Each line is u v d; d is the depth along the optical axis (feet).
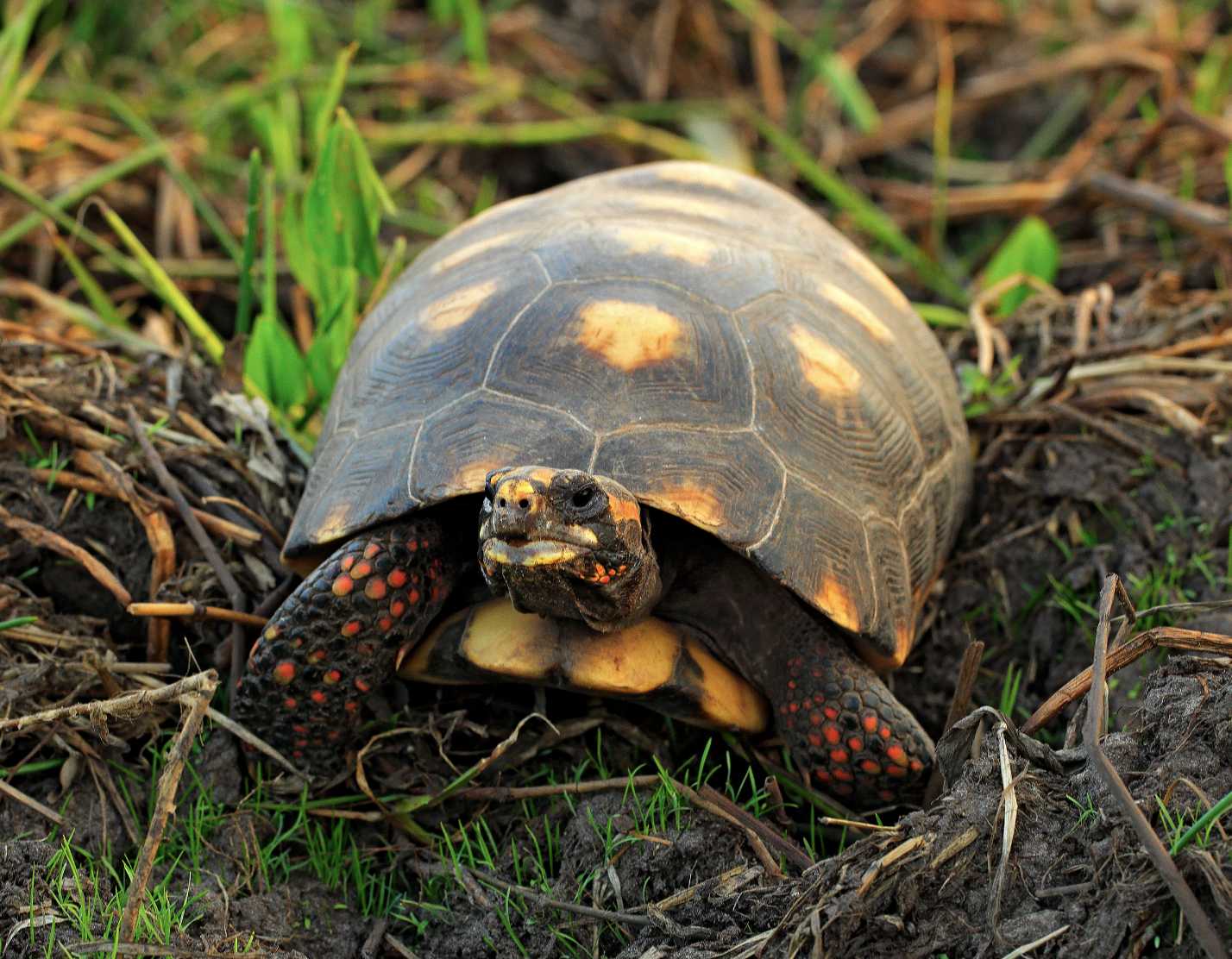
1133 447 20.85
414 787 16.85
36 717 15.29
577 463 15.47
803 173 33.81
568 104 34.19
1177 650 16.63
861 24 38.32
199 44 34.78
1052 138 35.04
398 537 16.08
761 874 14.58
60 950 13.76
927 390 19.79
